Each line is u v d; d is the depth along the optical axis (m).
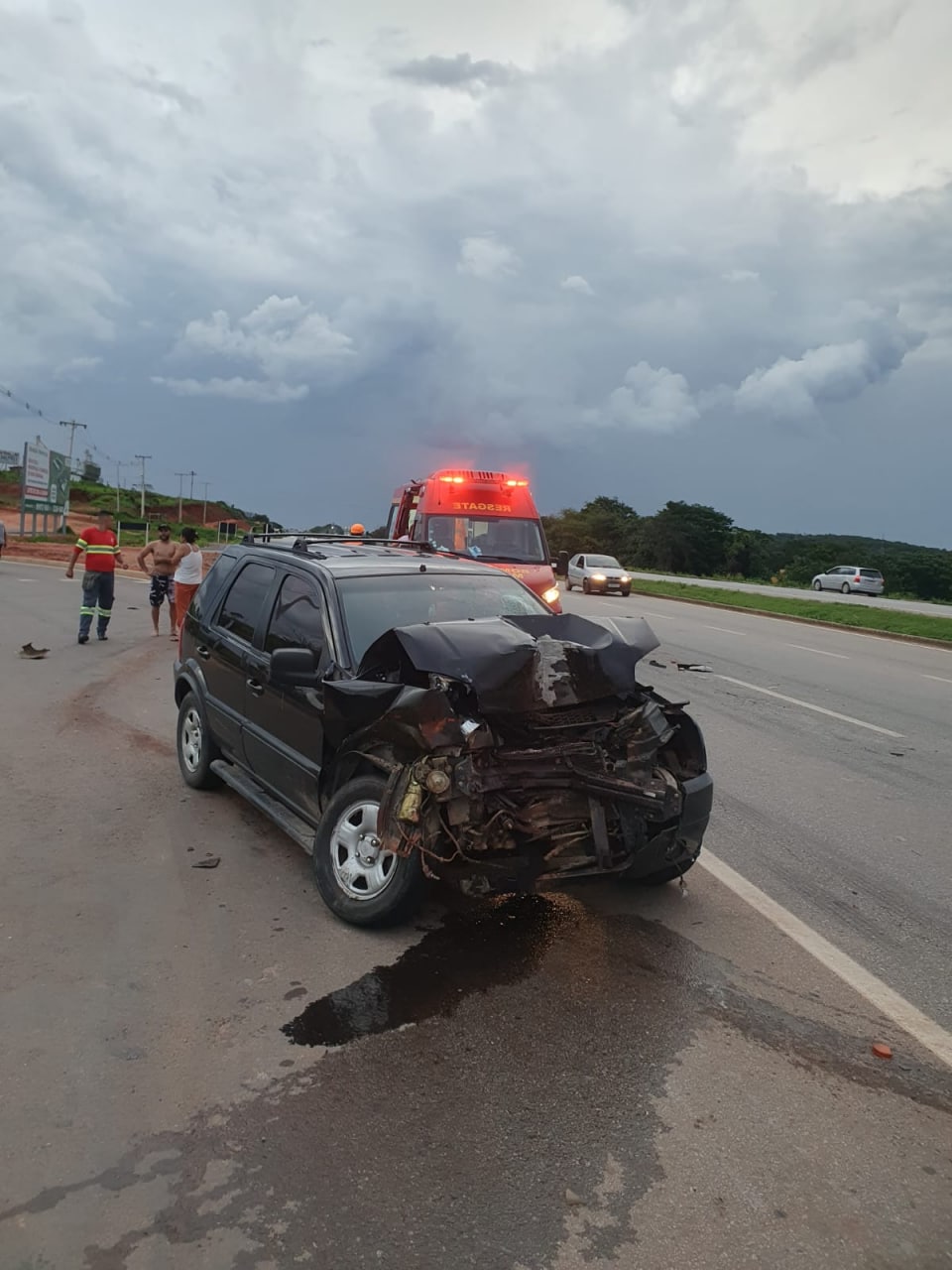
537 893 4.41
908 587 76.06
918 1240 2.51
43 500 46.59
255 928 4.32
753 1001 3.80
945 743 9.09
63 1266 2.34
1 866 4.99
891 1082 3.26
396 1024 3.53
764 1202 2.64
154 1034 3.42
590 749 4.34
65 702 9.18
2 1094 3.04
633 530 104.00
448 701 4.04
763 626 22.05
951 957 4.30
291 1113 2.98
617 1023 3.59
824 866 5.46
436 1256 2.40
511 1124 2.95
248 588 6.17
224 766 6.14
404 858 4.11
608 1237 2.48
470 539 13.41
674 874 4.78
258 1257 2.38
